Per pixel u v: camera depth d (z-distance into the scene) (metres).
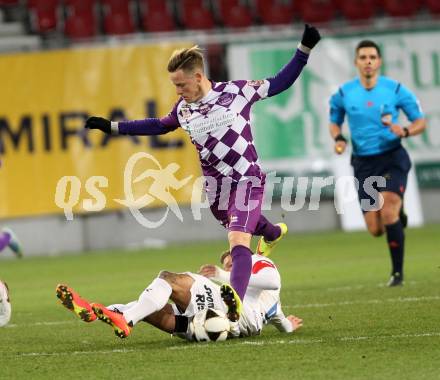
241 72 63.25
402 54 64.19
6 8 69.06
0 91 61.12
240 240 24.45
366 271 42.03
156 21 69.50
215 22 71.88
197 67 24.88
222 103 25.08
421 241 55.00
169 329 23.70
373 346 22.47
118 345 24.61
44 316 32.44
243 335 24.28
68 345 25.17
